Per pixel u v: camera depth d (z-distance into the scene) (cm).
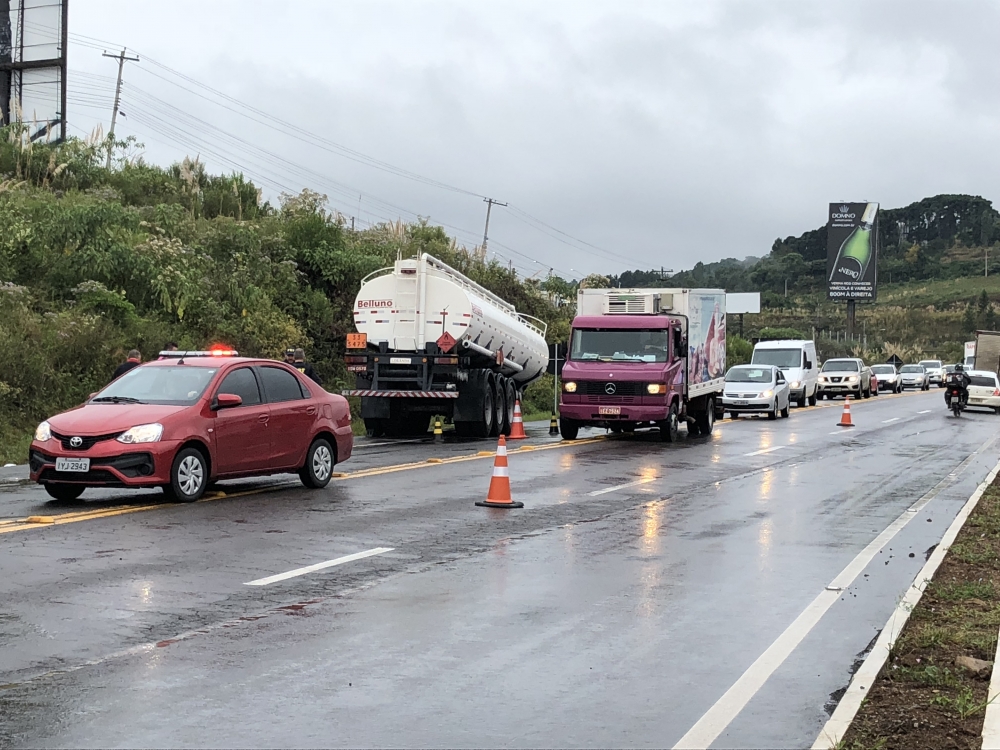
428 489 1584
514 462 2033
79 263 2820
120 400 1369
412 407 2606
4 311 2491
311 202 4172
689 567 1067
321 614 832
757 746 573
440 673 691
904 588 986
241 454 1404
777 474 1973
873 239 9256
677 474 1916
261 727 580
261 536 1148
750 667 720
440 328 2544
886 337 15138
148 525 1185
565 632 801
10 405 2225
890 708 637
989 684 679
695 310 2781
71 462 1266
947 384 4034
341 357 3394
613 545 1180
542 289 5241
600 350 2598
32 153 3512
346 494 1501
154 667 682
